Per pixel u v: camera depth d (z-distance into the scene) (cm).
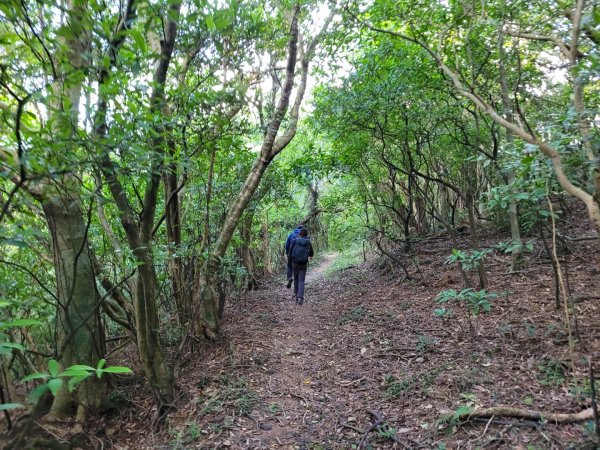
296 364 518
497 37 545
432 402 360
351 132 771
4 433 297
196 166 361
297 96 711
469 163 857
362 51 741
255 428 363
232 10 264
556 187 356
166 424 372
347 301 813
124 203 322
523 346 420
